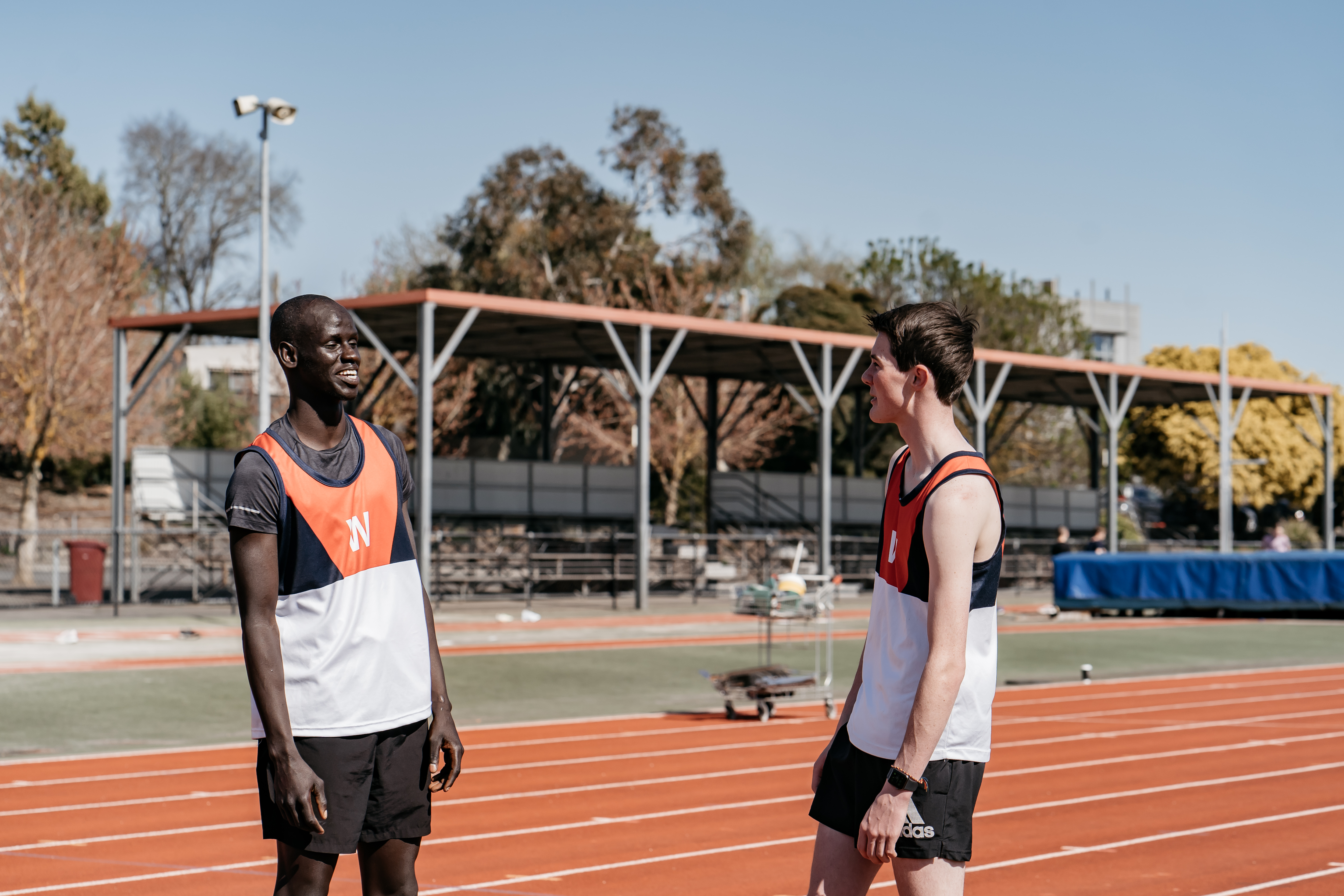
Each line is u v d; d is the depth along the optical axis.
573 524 32.03
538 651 19.39
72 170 60.84
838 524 37.03
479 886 6.78
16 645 18.56
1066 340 52.47
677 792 9.52
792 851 7.63
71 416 34.25
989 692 3.45
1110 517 36.31
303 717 3.57
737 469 47.78
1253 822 8.51
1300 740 12.25
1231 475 48.53
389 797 3.70
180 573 32.31
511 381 46.44
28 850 7.58
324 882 3.62
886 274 51.59
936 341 3.45
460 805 9.01
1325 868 7.25
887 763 3.46
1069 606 28.69
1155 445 56.09
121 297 39.78
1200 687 16.75
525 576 29.19
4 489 49.59
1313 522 61.75
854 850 3.58
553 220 49.03
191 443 49.59
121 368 27.58
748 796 9.38
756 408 45.69
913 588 3.45
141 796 9.27
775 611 14.05
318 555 3.60
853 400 45.19
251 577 3.54
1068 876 7.02
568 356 33.50
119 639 19.69
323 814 3.50
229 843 7.78
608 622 24.11
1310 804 9.15
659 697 15.36
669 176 49.88
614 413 47.50
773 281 63.38
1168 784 9.93
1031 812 8.83
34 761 10.73
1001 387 38.44
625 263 48.69
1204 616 28.59
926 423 3.49
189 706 13.78
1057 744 12.01
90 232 41.88
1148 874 7.09
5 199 38.03
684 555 32.72
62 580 34.94
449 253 54.78
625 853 7.56
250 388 50.91
